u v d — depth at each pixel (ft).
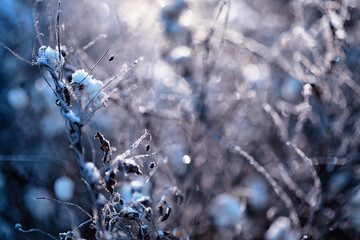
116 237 2.21
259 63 3.21
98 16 3.13
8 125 2.91
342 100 2.80
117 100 2.48
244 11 3.95
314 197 2.70
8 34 2.93
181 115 2.81
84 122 2.02
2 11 2.89
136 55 2.75
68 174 2.70
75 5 2.87
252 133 3.19
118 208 2.30
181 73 2.92
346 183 2.79
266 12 4.27
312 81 2.75
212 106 3.05
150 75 2.78
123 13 3.33
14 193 2.74
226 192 2.88
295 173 2.94
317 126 2.87
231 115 3.13
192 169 2.76
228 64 3.20
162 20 2.95
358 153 2.78
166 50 2.93
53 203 2.70
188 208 2.75
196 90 2.86
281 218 2.85
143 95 2.69
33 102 2.90
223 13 3.14
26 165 2.78
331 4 2.67
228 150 2.98
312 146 2.91
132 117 2.62
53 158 2.71
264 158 3.11
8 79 2.96
